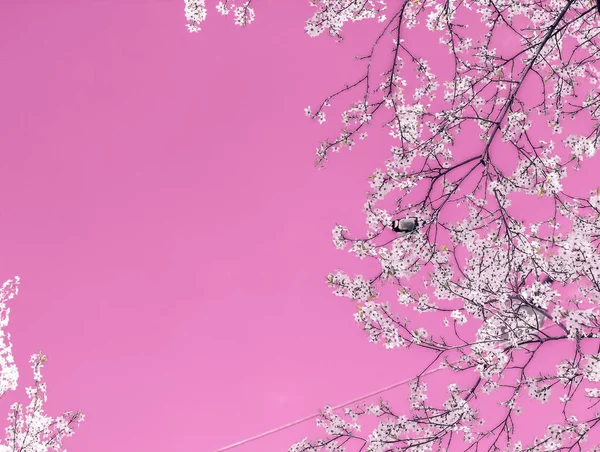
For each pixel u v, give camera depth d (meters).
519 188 2.68
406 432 3.03
